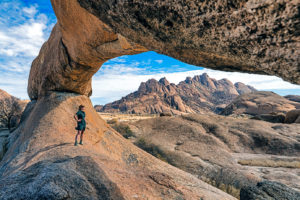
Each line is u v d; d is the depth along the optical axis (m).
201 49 1.77
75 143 6.46
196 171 9.66
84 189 2.54
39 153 5.52
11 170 4.93
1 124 23.06
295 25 1.02
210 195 3.74
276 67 1.37
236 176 8.46
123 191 2.89
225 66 1.97
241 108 52.06
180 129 16.41
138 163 7.61
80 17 6.01
